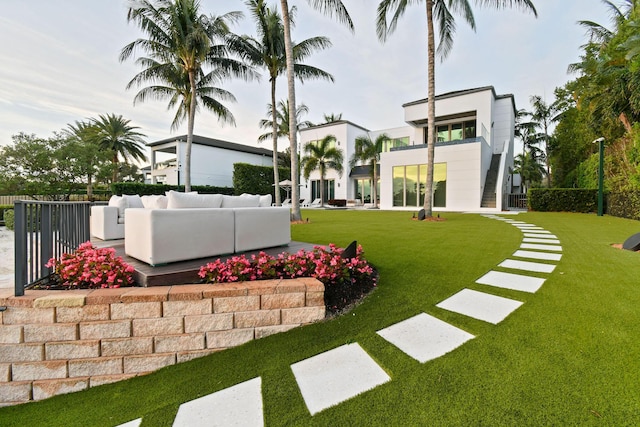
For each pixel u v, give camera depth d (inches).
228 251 132.3
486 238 224.1
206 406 59.9
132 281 96.8
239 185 777.6
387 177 629.6
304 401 57.9
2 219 506.0
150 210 106.1
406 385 59.8
